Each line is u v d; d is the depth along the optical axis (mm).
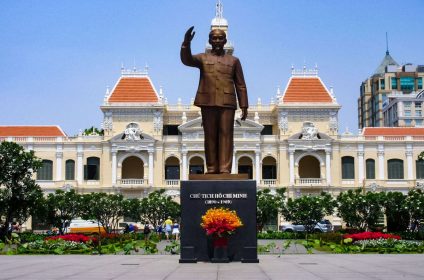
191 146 100250
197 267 24188
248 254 26266
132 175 105312
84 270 23078
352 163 101688
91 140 101062
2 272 22250
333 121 101438
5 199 56219
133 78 104062
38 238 47125
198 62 27734
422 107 180875
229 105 27547
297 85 103562
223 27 113625
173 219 75500
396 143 101500
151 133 101250
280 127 101312
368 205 67625
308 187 98875
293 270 22688
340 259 29406
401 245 37406
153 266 24859
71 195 67812
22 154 57562
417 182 99438
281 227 91188
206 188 26719
